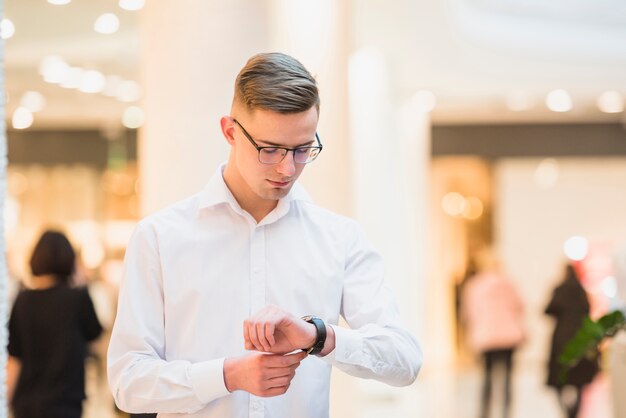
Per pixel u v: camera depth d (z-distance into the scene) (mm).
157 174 4039
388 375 2143
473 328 10297
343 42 5039
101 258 14820
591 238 17469
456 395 11781
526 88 13828
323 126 5027
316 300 2232
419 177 13992
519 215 17438
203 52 3992
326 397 2277
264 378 1997
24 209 14750
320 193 5043
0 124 2553
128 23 8008
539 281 17531
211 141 3994
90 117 13680
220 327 2195
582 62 12711
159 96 4031
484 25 11492
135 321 2164
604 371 8672
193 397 2061
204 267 2201
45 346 4777
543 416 10156
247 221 2225
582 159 17031
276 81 1992
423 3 9414
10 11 7500
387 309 2242
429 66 12367
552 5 12156
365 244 2344
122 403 2141
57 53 9125
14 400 4789
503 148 17047
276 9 4953
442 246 17156
